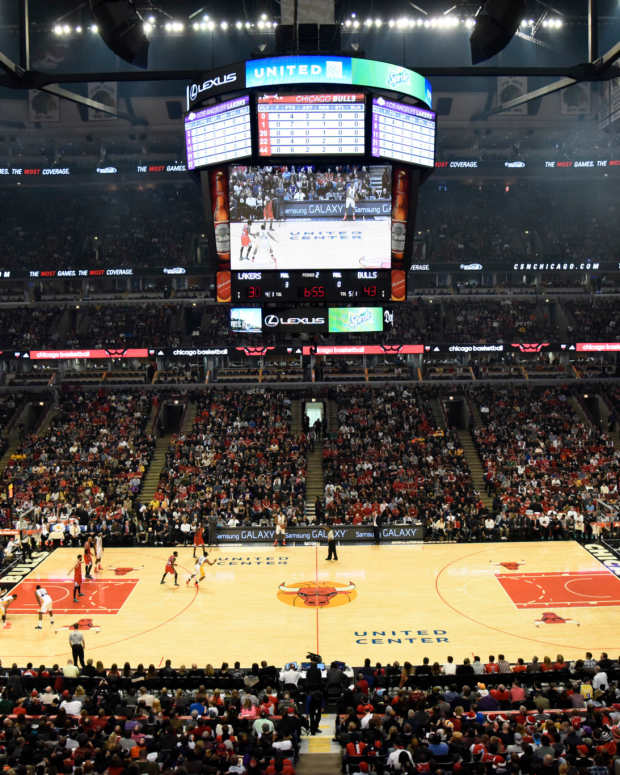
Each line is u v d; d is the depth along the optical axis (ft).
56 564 109.81
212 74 61.67
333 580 100.22
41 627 84.12
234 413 160.45
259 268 65.62
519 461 144.15
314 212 65.31
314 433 156.97
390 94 62.28
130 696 58.29
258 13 132.36
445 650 76.64
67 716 50.96
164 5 136.36
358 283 66.03
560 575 100.68
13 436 161.68
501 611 87.56
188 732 48.60
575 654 75.41
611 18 153.89
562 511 122.11
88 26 151.23
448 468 140.36
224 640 80.07
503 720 48.62
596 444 149.38
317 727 58.39
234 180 64.75
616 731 43.70
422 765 42.32
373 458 144.25
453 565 106.32
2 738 45.78
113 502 130.21
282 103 60.75
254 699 55.93
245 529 119.55
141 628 83.82
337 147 61.67
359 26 143.43
